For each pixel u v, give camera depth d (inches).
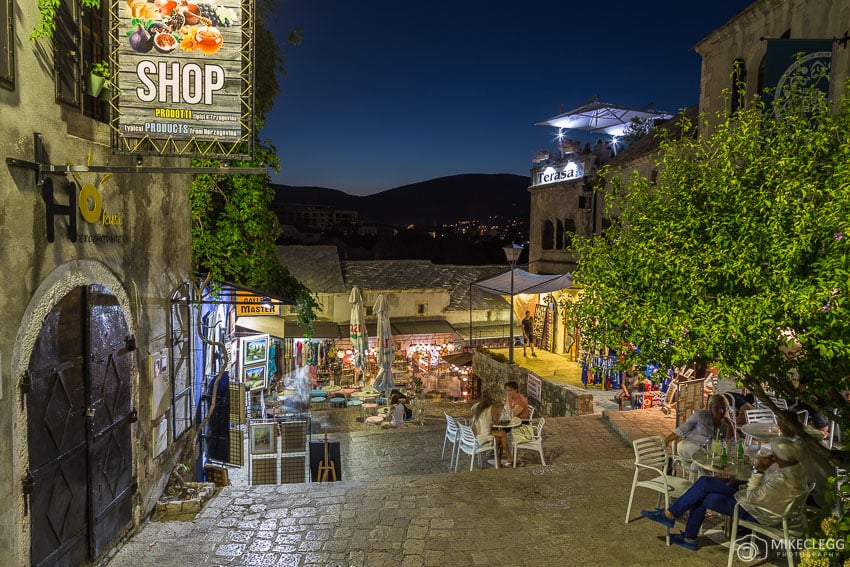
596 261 248.7
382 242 2176.4
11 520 176.9
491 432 434.6
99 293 234.5
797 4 442.3
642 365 233.0
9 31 178.1
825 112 218.8
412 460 506.9
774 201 190.1
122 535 252.5
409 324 1074.1
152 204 293.7
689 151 257.9
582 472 348.2
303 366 892.6
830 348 167.3
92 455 225.1
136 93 206.5
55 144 203.6
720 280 202.4
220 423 398.9
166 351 309.9
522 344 1107.3
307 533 265.0
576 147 948.6
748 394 456.1
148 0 205.6
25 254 184.7
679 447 304.2
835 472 229.0
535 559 242.5
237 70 211.2
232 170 208.7
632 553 246.8
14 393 178.9
